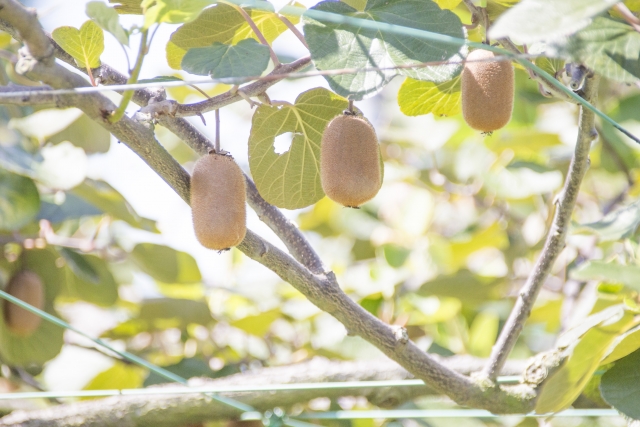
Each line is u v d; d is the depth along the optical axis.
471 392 1.66
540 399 1.60
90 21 1.46
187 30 1.57
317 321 2.36
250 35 1.59
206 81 1.41
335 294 1.60
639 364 1.59
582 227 1.79
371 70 1.40
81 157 1.98
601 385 1.59
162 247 2.18
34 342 2.08
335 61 1.43
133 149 1.46
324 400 2.00
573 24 1.34
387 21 1.45
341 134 1.47
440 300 2.37
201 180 1.47
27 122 2.01
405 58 1.43
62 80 1.42
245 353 2.36
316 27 1.44
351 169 1.47
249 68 1.42
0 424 1.85
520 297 1.67
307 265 1.64
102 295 2.25
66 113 2.03
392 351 1.63
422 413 1.76
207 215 1.46
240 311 2.43
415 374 1.65
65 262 2.21
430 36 1.42
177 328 2.27
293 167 1.58
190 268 2.23
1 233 2.07
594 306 1.71
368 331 1.62
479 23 1.54
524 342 2.44
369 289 2.30
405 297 2.32
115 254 2.24
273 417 1.79
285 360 2.35
